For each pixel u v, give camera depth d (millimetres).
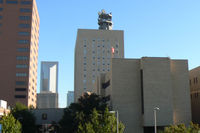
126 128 66438
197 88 78250
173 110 68125
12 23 142625
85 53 165750
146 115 65312
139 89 69062
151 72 67625
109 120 46000
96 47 167625
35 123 82125
